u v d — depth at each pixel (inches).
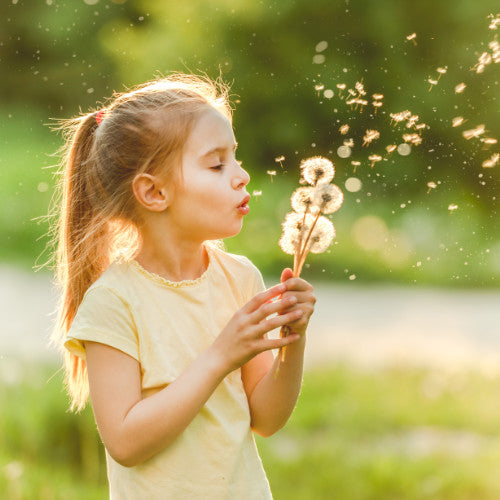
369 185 1029.8
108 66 1472.7
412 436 420.5
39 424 352.2
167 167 142.9
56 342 163.2
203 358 134.9
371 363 575.8
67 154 169.9
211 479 138.8
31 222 1034.1
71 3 1493.6
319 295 870.4
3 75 1553.9
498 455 373.7
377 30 1083.9
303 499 328.5
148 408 132.3
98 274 153.8
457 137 1000.2
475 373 539.5
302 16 1141.1
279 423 149.6
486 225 1002.7
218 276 150.3
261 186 1114.7
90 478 340.2
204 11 1196.5
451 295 885.2
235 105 1154.7
